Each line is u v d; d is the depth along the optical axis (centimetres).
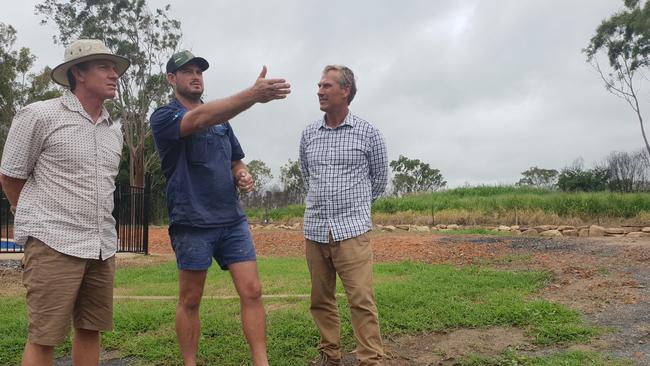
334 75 361
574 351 389
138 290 681
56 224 279
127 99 3466
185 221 320
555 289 622
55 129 282
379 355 342
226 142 343
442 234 1502
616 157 2792
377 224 2005
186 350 341
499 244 1148
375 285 643
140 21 3419
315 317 385
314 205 368
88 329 309
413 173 3903
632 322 468
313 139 380
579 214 1756
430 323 475
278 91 287
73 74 295
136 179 3416
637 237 1316
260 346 326
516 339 431
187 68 331
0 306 587
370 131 372
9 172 278
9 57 3412
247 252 335
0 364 396
